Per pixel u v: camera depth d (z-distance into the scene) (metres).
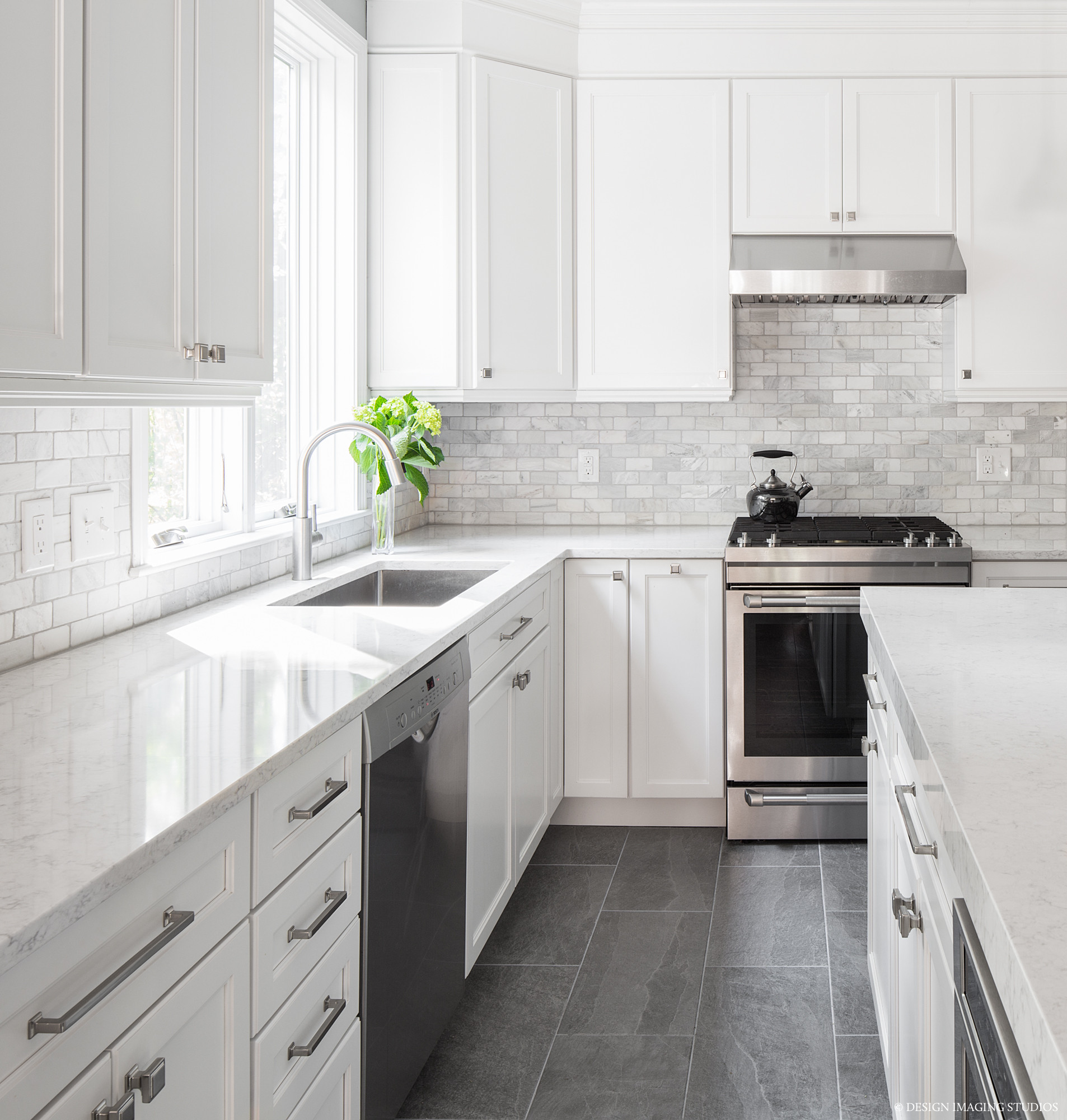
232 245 1.80
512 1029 2.28
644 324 3.56
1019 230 3.49
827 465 3.92
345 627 2.08
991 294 3.51
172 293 1.61
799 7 3.45
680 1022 2.30
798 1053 2.18
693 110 3.52
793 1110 2.00
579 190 3.54
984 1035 0.83
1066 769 1.07
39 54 1.28
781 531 3.50
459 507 4.05
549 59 3.48
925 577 3.23
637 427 3.97
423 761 1.92
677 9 3.46
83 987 0.93
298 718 1.43
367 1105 1.69
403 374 3.43
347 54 3.23
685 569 3.34
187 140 1.64
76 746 1.31
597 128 3.53
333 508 3.34
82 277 1.38
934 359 3.87
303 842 1.41
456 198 3.38
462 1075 2.11
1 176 1.21
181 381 1.64
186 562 2.26
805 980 2.47
